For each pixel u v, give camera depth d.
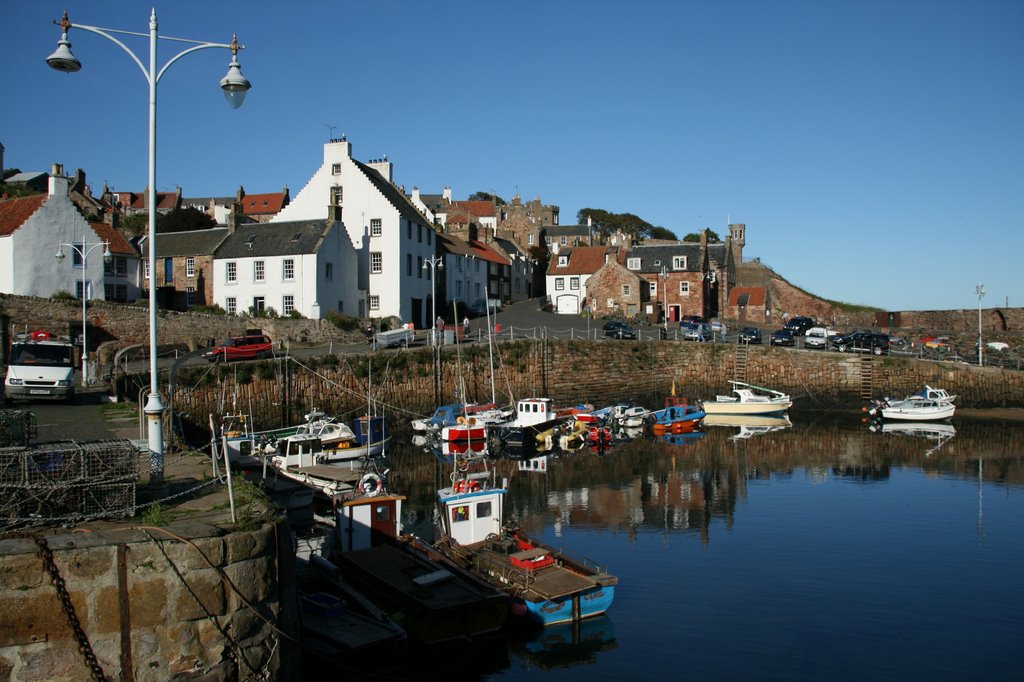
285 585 10.62
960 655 15.08
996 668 14.54
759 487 28.62
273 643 10.14
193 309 48.62
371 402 40.50
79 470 10.66
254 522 10.30
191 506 11.42
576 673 14.55
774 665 14.72
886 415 46.28
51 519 10.12
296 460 28.19
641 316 68.94
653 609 17.30
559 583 16.55
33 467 10.37
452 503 19.39
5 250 40.50
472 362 46.66
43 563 8.80
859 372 50.91
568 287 77.06
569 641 15.88
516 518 24.19
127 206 91.69
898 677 14.24
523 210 105.00
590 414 42.78
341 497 19.34
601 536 22.44
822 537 22.33
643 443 39.47
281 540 10.54
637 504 26.09
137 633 9.20
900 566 19.89
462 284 69.88
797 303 80.56
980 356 50.75
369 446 32.78
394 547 18.02
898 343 56.62
